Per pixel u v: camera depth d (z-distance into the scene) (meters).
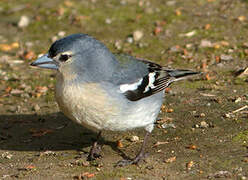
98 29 17.97
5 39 17.75
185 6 19.30
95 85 8.99
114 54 10.23
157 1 20.16
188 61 14.73
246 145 9.60
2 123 12.11
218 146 9.71
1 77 14.97
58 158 9.99
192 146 9.78
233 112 11.23
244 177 8.34
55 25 18.59
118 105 9.09
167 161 9.26
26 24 18.70
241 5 18.80
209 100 12.09
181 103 12.12
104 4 20.25
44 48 16.80
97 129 9.41
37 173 9.18
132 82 9.45
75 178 8.86
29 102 13.31
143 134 10.92
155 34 17.06
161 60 14.99
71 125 11.85
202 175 8.58
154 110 9.77
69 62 9.02
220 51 15.15
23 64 15.89
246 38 15.95
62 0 20.86
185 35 16.72
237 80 13.12
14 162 9.89
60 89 9.15
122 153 10.05
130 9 19.55
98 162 9.64
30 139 11.19
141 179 8.64
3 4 20.72
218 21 17.58
